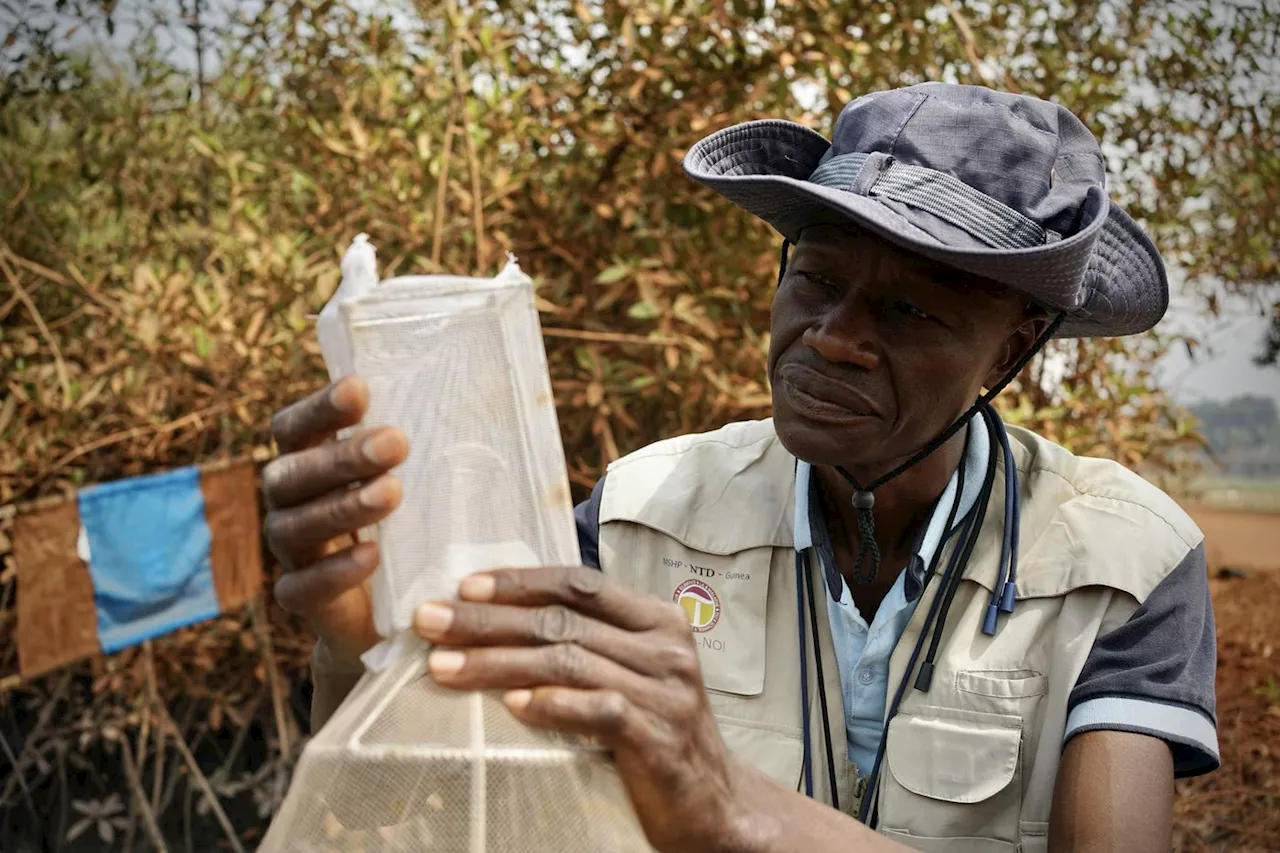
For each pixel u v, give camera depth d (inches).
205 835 157.0
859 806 51.9
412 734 33.3
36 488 130.5
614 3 117.3
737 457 56.7
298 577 34.7
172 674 147.0
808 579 53.2
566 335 120.8
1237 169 131.3
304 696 160.4
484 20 123.7
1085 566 50.3
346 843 32.7
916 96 47.9
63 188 147.3
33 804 147.3
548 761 33.0
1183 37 126.6
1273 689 133.1
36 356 141.6
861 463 47.9
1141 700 47.4
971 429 53.4
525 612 33.0
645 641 33.0
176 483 122.0
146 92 148.9
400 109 132.0
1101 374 122.9
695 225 128.3
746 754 52.2
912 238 41.6
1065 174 47.8
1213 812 126.6
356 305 35.1
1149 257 53.9
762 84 116.5
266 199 143.3
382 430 33.3
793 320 47.2
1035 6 128.3
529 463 35.4
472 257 129.9
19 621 111.7
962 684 50.4
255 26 140.6
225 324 124.4
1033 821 49.2
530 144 130.0
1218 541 214.4
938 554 51.6
